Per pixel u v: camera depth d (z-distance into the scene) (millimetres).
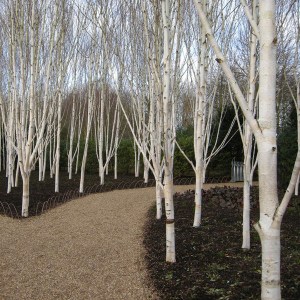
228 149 17344
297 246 5277
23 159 8383
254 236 5984
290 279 3912
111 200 11242
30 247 5910
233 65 8398
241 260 4699
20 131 8336
